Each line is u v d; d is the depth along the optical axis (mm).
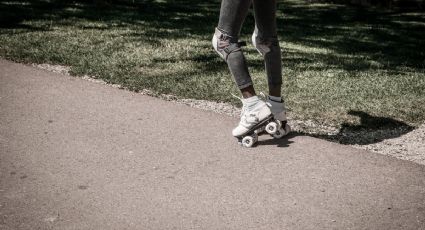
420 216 2686
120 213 2600
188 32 7926
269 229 2523
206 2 12500
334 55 7137
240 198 2809
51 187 2816
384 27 10961
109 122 3820
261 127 3527
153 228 2486
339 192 2914
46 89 4516
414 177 3131
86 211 2600
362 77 5684
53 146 3352
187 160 3240
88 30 7449
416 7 15023
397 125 4125
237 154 3361
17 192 2742
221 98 4551
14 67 5141
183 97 4562
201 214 2633
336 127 4031
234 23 3256
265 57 3502
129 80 4930
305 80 5395
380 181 3064
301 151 3443
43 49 5992
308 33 9281
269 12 3354
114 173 3021
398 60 7168
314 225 2570
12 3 9688
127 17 9094
